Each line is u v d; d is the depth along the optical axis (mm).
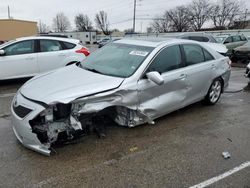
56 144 4051
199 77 5699
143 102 4602
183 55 5430
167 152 4070
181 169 3625
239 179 3449
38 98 3732
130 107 4434
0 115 5492
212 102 6438
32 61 8445
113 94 4152
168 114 5734
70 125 3900
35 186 3188
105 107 4109
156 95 4785
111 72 4625
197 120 5457
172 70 5102
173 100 5133
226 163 3822
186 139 4547
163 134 4703
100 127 4570
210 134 4797
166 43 5184
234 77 11141
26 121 3680
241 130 5031
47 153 3738
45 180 3301
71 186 3201
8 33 47406
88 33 72562
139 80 4484
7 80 9062
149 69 4668
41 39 8656
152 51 4887
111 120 4695
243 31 36156
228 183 3359
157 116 4988
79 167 3588
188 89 5477
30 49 8469
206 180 3404
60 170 3512
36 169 3518
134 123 4609
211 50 6348
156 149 4152
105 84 4152
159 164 3729
